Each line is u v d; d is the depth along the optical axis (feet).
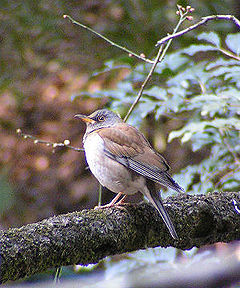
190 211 25.02
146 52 65.10
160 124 52.06
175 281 25.90
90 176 68.23
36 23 70.90
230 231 26.07
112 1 69.21
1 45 72.28
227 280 24.95
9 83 70.44
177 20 65.21
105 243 22.45
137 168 26.23
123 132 27.66
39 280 32.91
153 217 24.36
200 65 32.14
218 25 59.16
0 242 19.79
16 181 68.39
